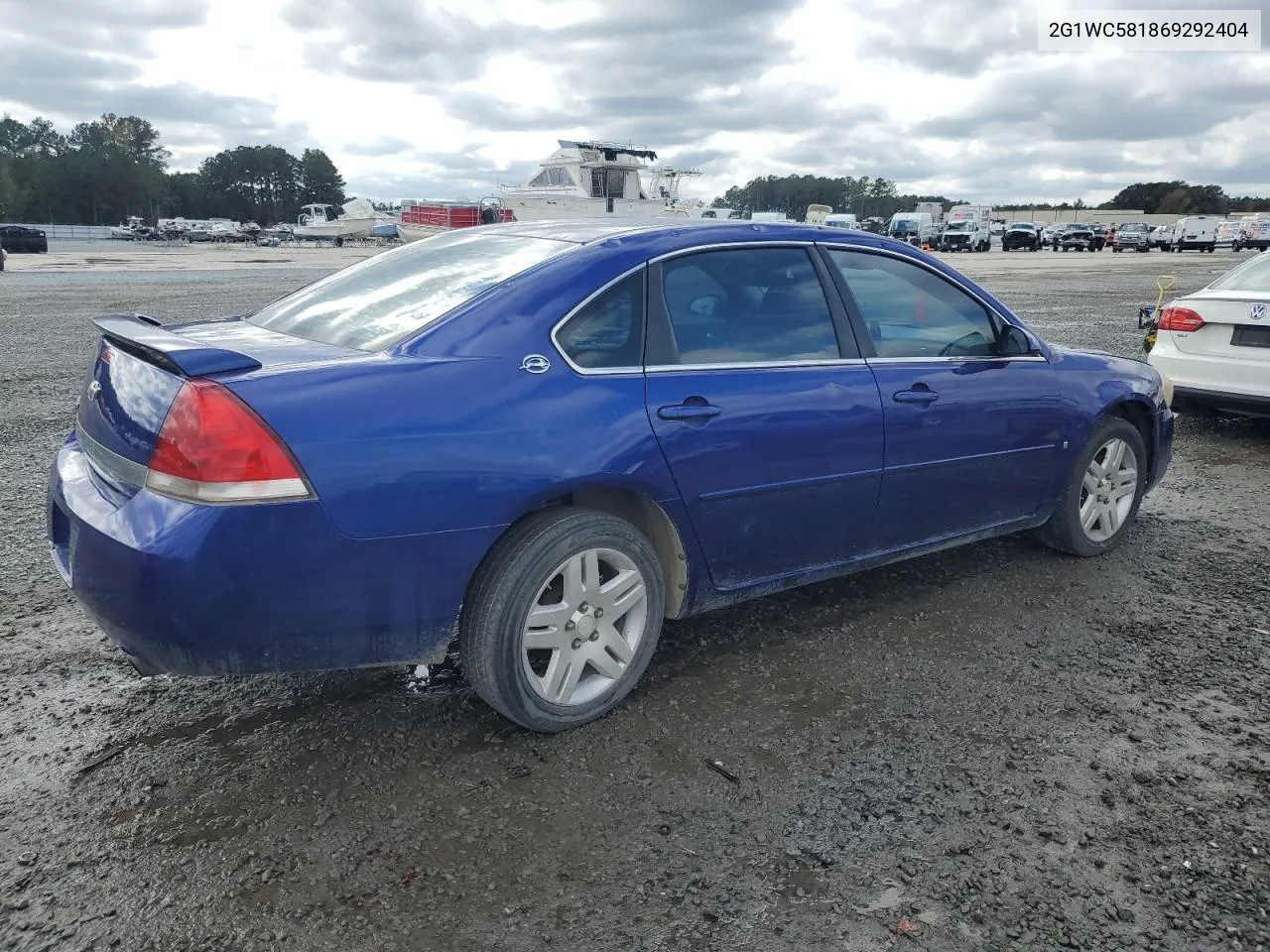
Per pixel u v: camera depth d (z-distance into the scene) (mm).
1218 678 3518
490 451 2787
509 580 2877
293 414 2557
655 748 3035
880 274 3928
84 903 2332
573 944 2219
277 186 165250
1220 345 7078
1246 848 2561
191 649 2543
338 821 2652
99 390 2951
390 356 2852
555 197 39625
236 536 2480
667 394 3174
